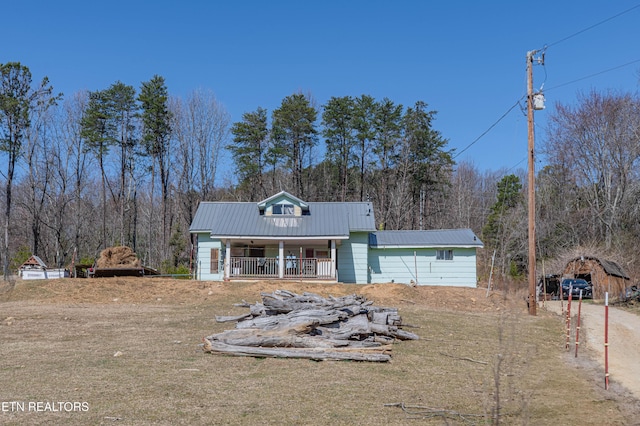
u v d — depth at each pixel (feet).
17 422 23.95
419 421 25.72
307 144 174.29
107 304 73.87
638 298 99.19
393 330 48.29
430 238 109.29
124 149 161.79
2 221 166.40
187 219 162.30
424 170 175.94
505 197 170.91
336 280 98.43
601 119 146.82
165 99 157.38
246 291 83.25
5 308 67.67
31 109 143.43
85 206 172.04
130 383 31.14
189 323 55.52
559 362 42.73
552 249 151.12
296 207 107.96
